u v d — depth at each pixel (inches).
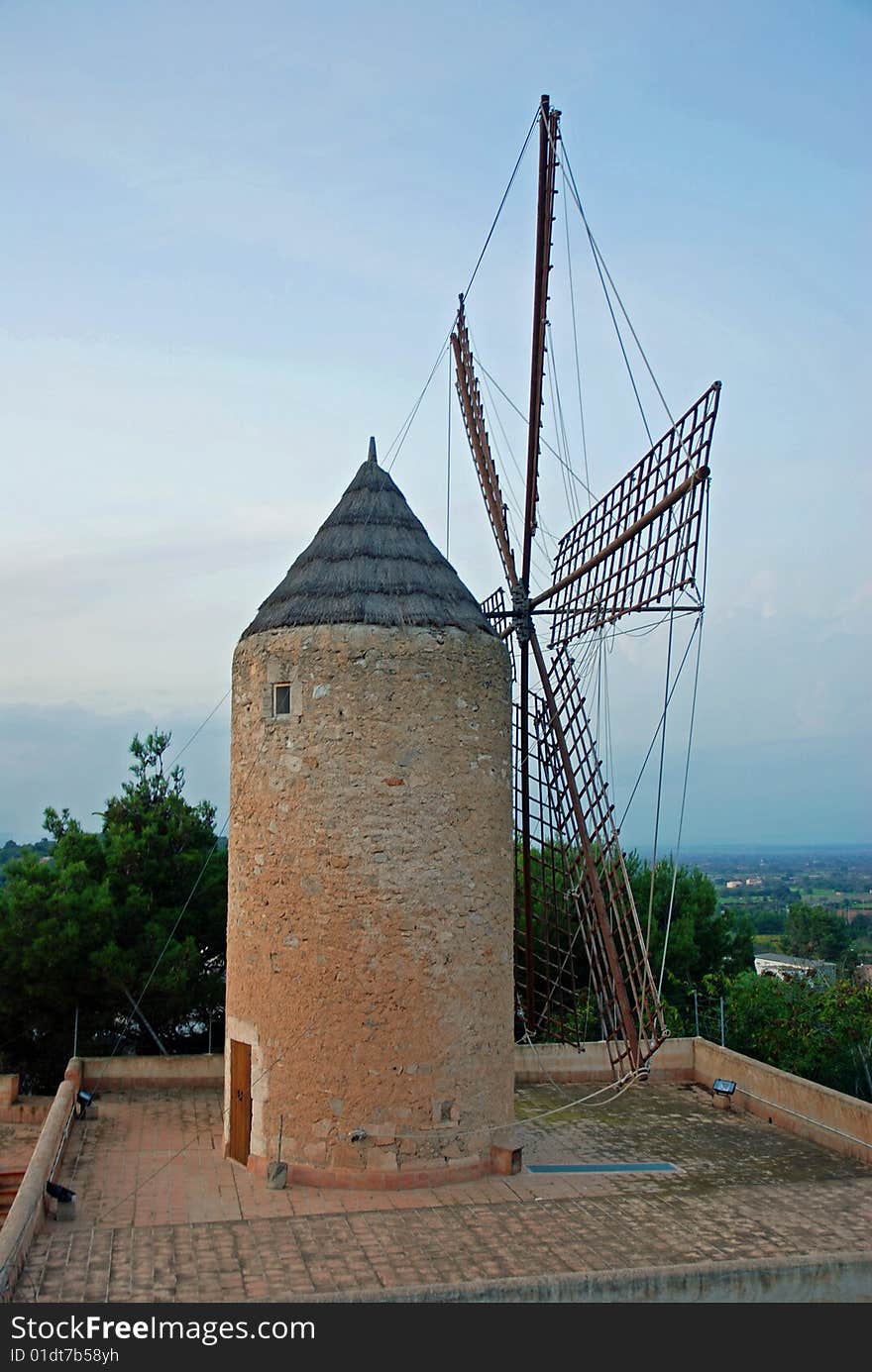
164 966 887.1
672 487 606.9
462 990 539.2
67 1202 469.4
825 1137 599.8
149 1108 675.4
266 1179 521.0
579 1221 466.0
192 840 988.6
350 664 543.8
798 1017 1059.3
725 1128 639.8
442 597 577.0
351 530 593.6
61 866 957.2
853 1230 458.3
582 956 838.5
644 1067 654.5
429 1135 520.7
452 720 554.3
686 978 1246.9
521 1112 678.5
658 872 1317.7
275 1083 532.1
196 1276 403.2
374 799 535.8
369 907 528.7
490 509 805.2
